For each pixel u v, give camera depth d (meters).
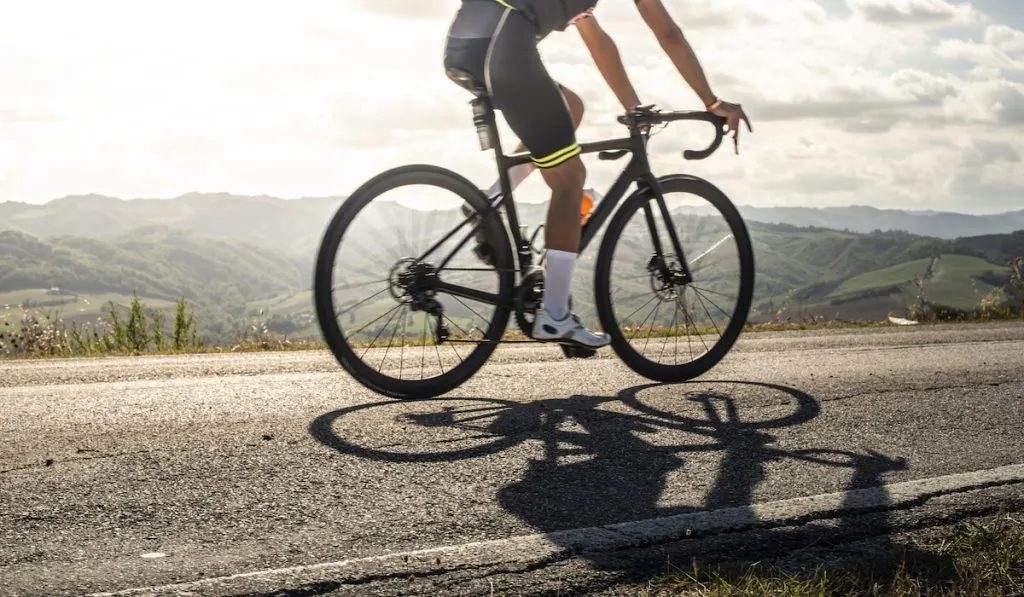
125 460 2.84
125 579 1.90
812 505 2.50
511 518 2.38
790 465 2.98
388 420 3.45
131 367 5.12
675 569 2.03
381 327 3.76
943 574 2.04
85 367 5.16
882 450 3.23
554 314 3.86
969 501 2.59
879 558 2.10
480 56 3.60
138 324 8.41
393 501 2.49
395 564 2.00
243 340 8.53
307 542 2.16
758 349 6.33
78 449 2.97
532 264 3.93
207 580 1.89
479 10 3.63
